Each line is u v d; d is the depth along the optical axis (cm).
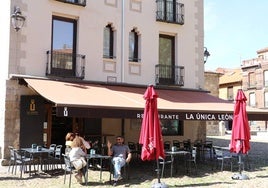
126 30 1905
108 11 1852
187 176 1389
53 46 1694
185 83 2095
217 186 1193
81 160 1187
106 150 1538
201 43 2183
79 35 1750
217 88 3794
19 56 1571
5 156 1505
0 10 1714
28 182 1202
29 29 1603
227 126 4738
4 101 1535
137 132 1931
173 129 2056
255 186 1202
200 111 1517
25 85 1570
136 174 1419
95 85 1727
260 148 2662
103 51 1839
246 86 7050
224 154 1598
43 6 1648
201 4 2212
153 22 2003
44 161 1471
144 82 1942
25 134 1542
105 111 1284
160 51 2059
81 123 1784
